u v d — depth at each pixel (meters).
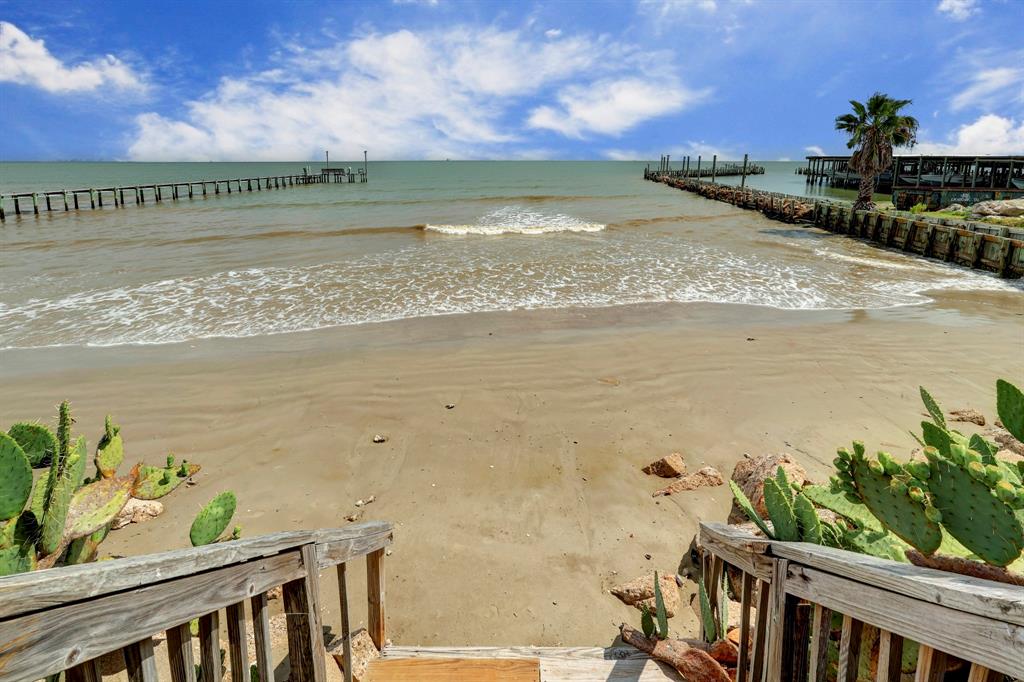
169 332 10.35
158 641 3.15
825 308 12.32
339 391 7.55
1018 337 9.96
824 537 2.80
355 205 35.53
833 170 62.16
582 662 2.92
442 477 5.46
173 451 6.07
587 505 4.96
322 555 2.24
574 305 12.29
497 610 3.72
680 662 2.72
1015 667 1.15
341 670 2.80
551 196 43.44
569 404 7.09
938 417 2.71
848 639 1.71
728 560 2.56
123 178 89.25
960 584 1.31
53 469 2.15
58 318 11.22
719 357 8.77
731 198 38.88
